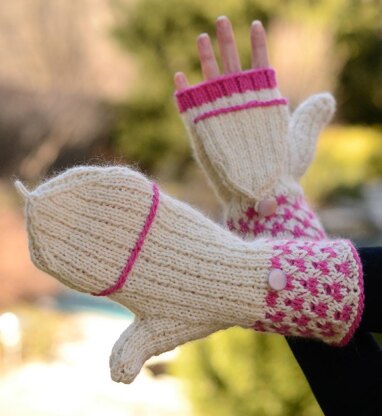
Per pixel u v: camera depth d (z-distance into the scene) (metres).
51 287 6.02
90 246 1.05
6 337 5.12
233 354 3.00
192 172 8.42
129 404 4.30
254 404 2.96
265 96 1.38
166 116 8.76
